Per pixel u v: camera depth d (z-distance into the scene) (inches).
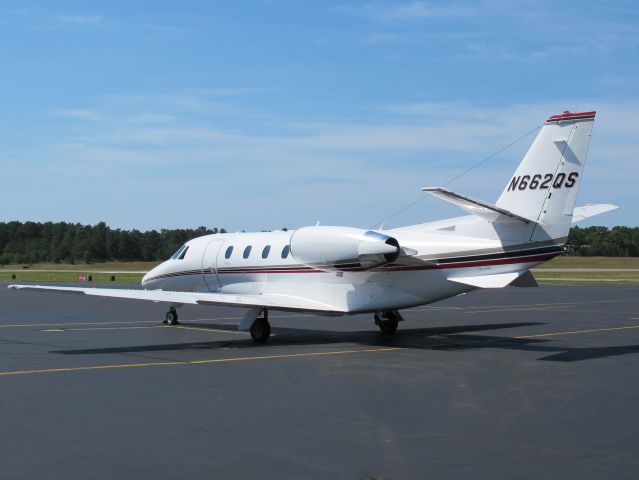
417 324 901.8
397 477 268.5
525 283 671.1
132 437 327.6
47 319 1015.6
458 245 669.3
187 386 459.8
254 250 817.5
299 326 891.4
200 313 1124.5
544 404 397.1
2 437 327.9
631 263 4062.5
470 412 377.4
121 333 816.3
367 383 468.4
